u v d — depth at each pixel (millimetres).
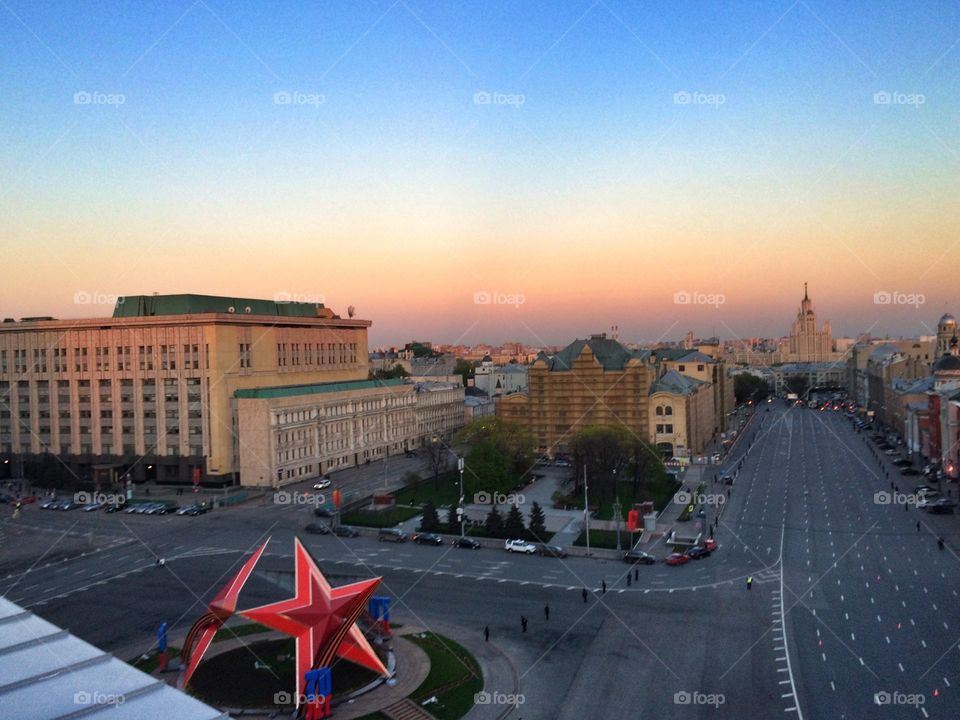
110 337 171250
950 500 133375
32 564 103750
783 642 70562
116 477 166125
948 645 68812
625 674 64812
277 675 65500
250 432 162750
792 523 121000
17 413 181000
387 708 59594
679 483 162250
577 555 104375
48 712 30250
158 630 70250
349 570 98250
